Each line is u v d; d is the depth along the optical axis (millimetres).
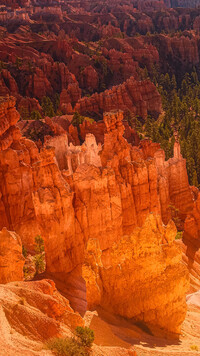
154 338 34594
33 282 29844
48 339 24141
